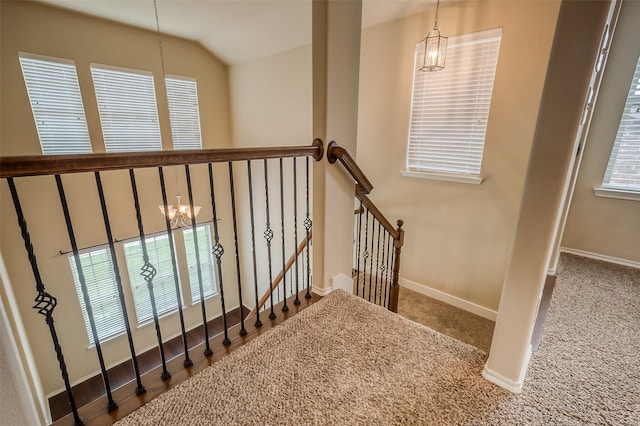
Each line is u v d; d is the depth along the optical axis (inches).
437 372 49.2
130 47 144.9
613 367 49.7
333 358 52.4
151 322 174.7
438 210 116.3
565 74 34.5
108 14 130.0
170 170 167.8
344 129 69.7
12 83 119.0
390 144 124.8
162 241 172.4
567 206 78.0
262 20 131.4
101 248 150.2
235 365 50.8
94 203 144.6
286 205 171.9
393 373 49.1
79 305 147.3
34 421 36.2
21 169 30.1
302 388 46.3
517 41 88.4
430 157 116.0
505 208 100.5
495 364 46.7
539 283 40.8
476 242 109.1
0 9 112.4
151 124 159.3
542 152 37.6
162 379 47.5
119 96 146.2
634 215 95.0
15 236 125.6
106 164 36.4
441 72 106.2
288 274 179.5
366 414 42.2
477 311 113.3
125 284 161.2
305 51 142.2
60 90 130.2
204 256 193.3
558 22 34.1
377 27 118.4
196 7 122.4
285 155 59.6
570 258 100.5
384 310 66.4
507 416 41.6
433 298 124.6
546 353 52.9
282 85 156.6
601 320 62.9
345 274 81.0
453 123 107.3
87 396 144.7
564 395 44.6
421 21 106.7
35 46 121.4
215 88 180.9
